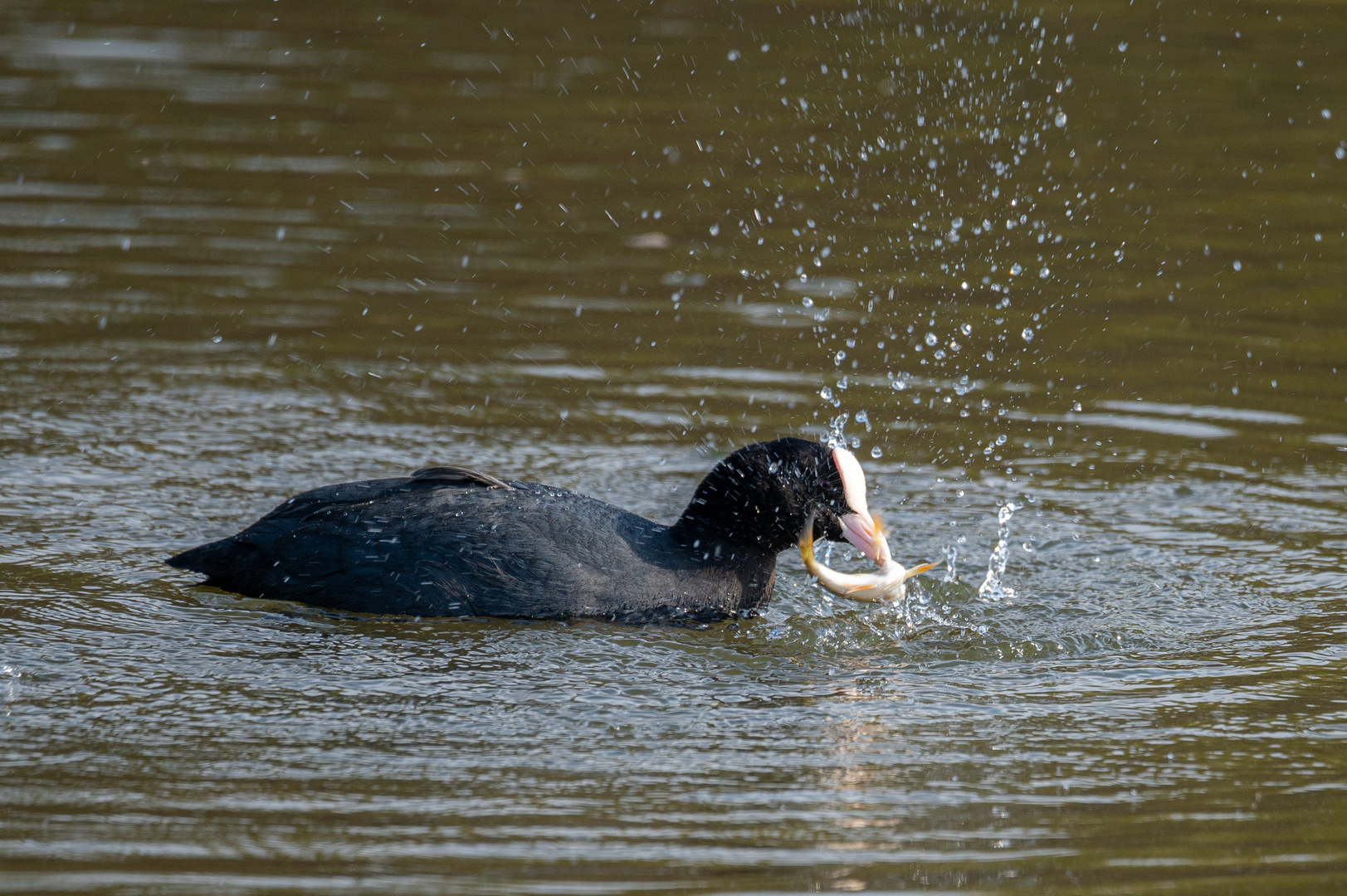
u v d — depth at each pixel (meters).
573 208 28.20
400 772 11.03
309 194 28.41
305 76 35.16
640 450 19.22
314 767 11.05
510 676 12.91
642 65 36.19
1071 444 19.69
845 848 10.07
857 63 35.97
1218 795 10.96
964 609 14.97
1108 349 22.78
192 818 10.21
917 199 28.62
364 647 13.38
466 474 14.74
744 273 25.52
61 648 13.01
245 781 10.80
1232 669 13.46
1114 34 38.41
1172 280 25.42
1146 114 32.94
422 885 9.45
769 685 13.00
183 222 26.86
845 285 24.97
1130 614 14.84
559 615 14.18
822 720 12.24
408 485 14.79
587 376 21.59
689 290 24.80
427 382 21.20
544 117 32.78
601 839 10.11
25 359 21.12
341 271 25.17
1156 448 19.58
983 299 24.58
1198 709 12.55
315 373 21.36
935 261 26.12
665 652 13.68
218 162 29.73
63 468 17.66
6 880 9.34
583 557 14.30
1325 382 21.69
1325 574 15.82
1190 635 14.32
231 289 24.28
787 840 10.16
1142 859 9.98
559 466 18.59
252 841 9.93
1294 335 23.34
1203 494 18.16
